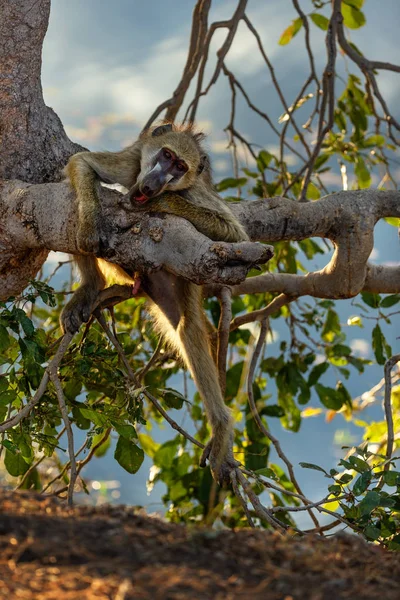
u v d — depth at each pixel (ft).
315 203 26.40
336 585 13.60
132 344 32.37
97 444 26.48
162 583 12.73
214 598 12.48
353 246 26.71
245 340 35.99
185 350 26.22
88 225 21.88
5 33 25.63
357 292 28.22
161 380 33.88
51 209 23.43
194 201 26.14
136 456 24.11
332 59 34.83
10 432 23.22
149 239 21.03
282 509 21.53
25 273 26.37
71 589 12.32
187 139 26.76
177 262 20.62
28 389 23.67
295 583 13.46
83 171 23.40
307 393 35.24
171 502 35.12
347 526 21.72
